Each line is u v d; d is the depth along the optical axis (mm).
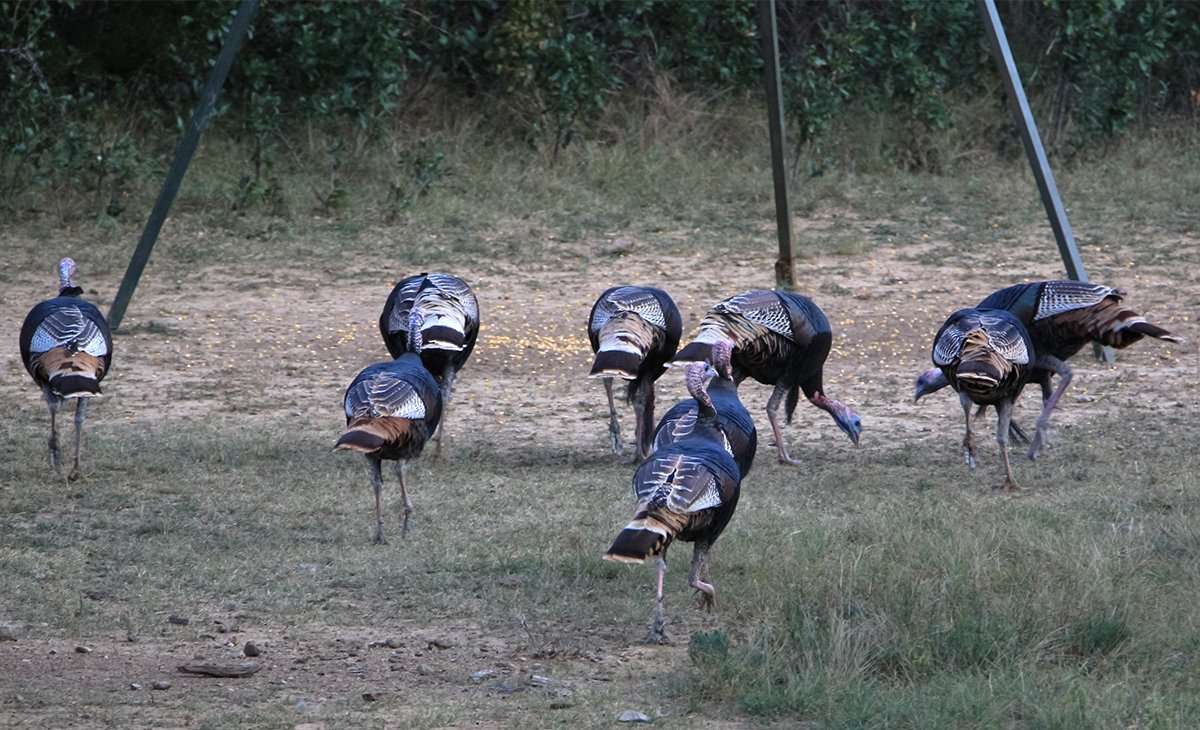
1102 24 44438
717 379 16328
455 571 16781
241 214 38656
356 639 14555
